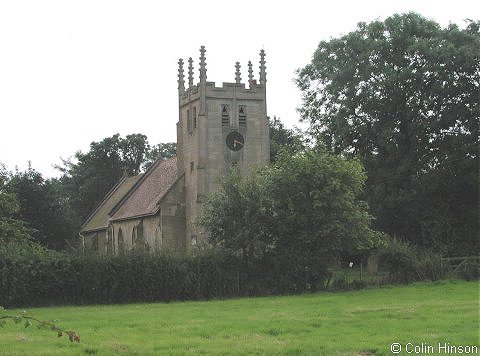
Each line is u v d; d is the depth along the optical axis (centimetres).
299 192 4600
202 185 7344
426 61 6581
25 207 7719
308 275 4638
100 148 11856
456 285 4525
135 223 8212
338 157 4766
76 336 1243
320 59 7219
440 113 6650
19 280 3950
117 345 2175
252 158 7606
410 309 3069
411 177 6700
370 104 6706
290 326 2556
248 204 4556
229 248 4525
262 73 7725
